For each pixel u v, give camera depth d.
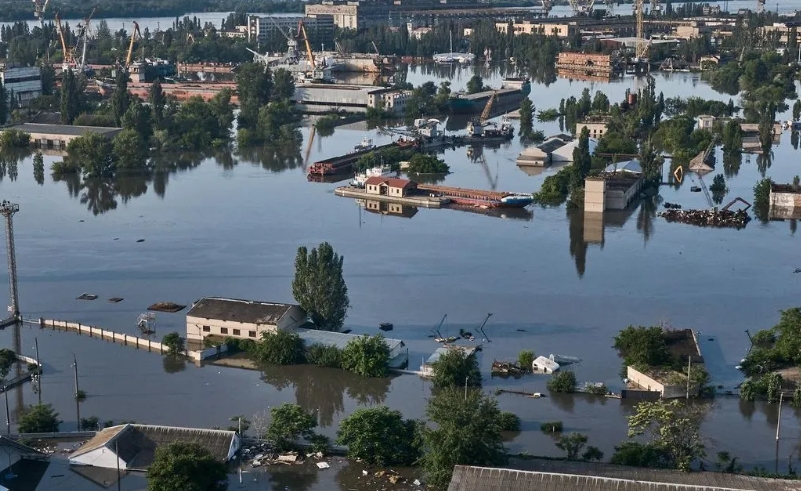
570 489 124.81
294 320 192.75
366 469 141.38
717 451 148.25
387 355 179.75
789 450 149.00
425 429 141.38
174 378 177.38
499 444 140.62
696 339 190.25
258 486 136.38
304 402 167.75
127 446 142.62
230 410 164.12
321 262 195.38
